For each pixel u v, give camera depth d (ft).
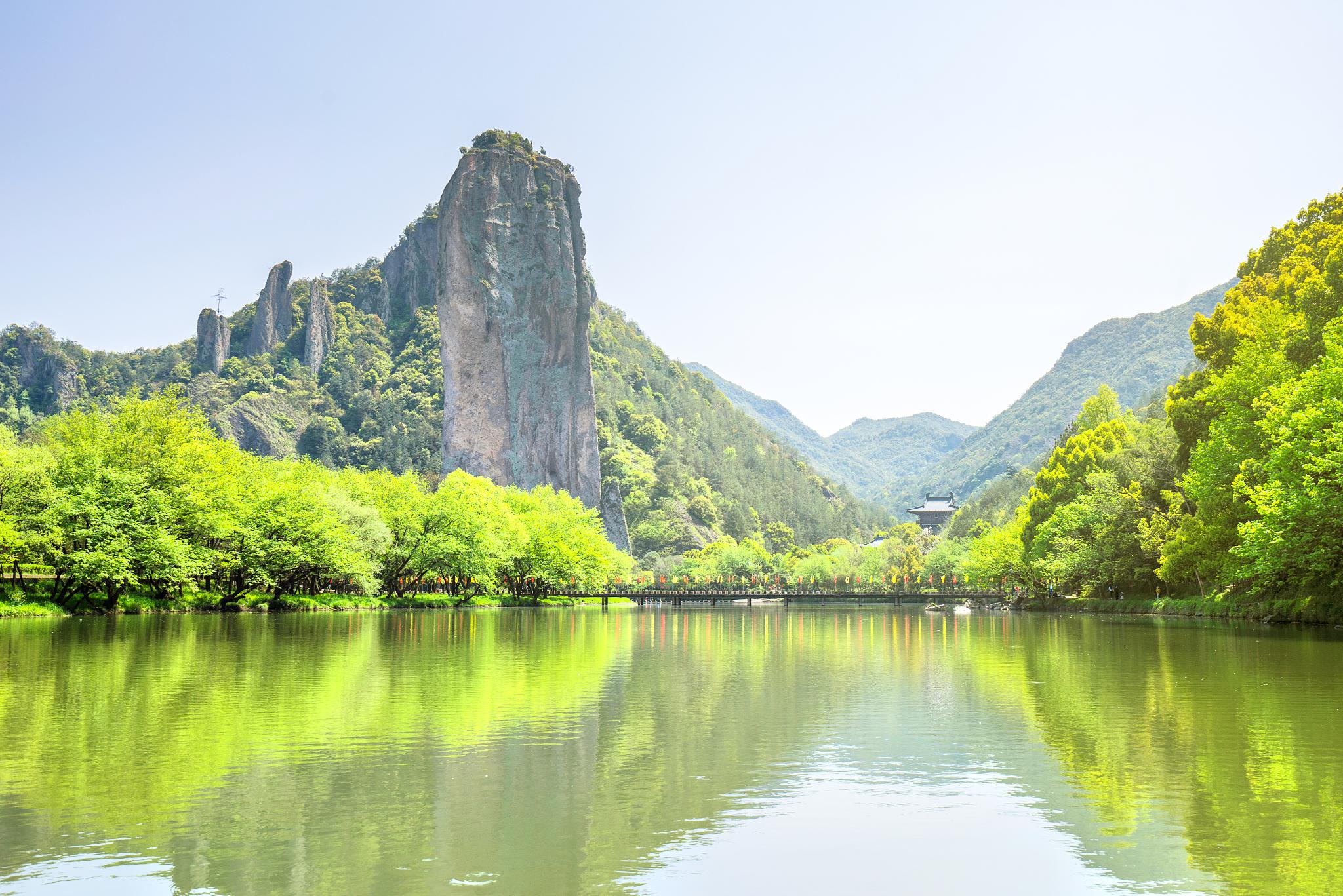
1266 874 45.93
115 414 300.81
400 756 72.28
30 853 49.52
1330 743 75.41
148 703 98.99
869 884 45.47
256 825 54.60
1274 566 183.11
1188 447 273.13
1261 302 261.24
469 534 434.30
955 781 64.64
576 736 80.74
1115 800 59.21
